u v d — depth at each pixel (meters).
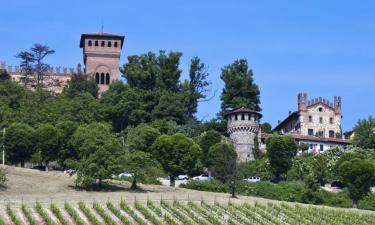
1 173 139.38
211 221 116.31
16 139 170.50
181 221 114.69
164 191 143.62
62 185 143.25
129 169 143.38
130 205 122.94
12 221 107.12
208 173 180.25
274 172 185.00
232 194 144.38
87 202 124.25
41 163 175.62
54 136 168.75
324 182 182.12
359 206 155.38
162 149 161.50
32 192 135.38
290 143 187.00
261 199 142.25
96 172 140.62
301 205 137.88
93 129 155.88
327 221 125.06
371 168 156.25
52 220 109.06
